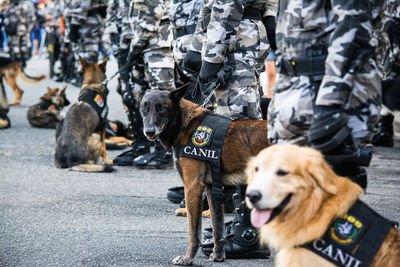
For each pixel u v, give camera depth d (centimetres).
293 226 348
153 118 532
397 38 998
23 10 2453
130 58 909
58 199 768
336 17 365
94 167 941
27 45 2484
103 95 1009
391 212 695
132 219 682
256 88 593
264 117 686
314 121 365
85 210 717
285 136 394
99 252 564
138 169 974
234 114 576
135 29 872
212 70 566
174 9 729
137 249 574
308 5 378
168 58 880
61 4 2344
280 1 399
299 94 382
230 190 564
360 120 386
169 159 977
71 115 975
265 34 599
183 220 680
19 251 565
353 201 347
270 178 340
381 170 934
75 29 1301
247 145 520
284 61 392
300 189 341
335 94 358
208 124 530
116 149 1166
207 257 555
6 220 670
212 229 537
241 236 541
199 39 659
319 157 350
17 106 1744
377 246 343
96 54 1330
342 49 360
